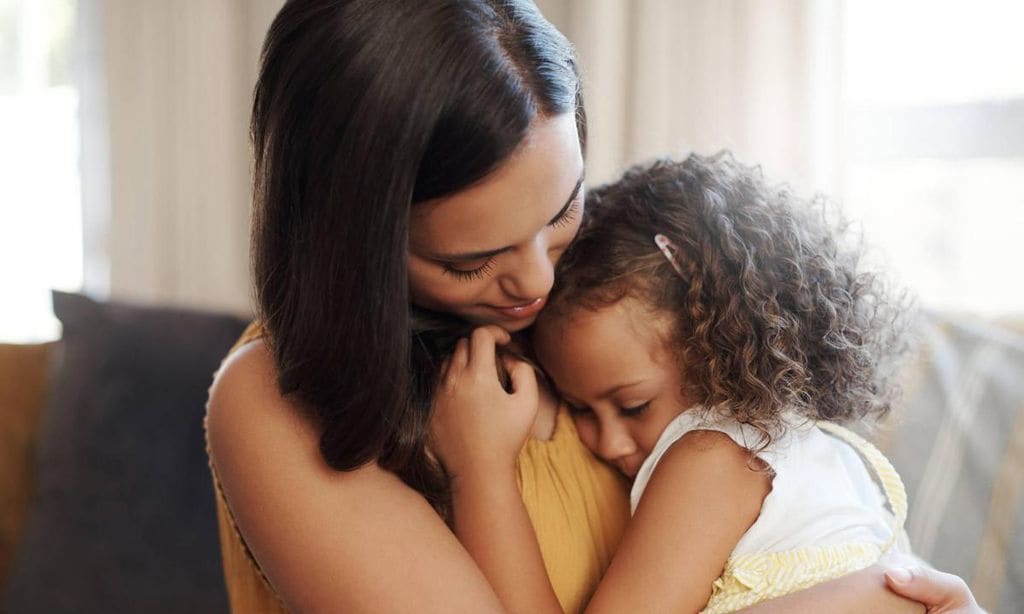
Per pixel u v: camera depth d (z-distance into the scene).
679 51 1.88
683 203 1.00
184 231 2.39
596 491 0.99
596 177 1.91
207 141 2.35
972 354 1.40
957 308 1.70
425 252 0.78
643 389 0.96
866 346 1.05
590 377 0.97
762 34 1.82
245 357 0.87
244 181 2.39
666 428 0.97
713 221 0.99
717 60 1.85
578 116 0.85
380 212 0.72
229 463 0.84
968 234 1.89
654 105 1.88
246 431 0.83
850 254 1.09
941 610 0.85
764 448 0.91
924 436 1.36
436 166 0.72
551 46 0.77
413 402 0.83
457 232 0.75
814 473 0.93
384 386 0.77
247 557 0.91
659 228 0.99
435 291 0.81
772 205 1.04
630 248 0.98
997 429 1.31
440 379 0.89
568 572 0.93
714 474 0.91
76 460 1.92
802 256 1.01
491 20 0.74
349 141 0.72
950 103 1.86
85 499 1.90
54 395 2.00
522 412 0.87
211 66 2.33
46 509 1.92
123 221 2.45
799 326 0.98
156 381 1.95
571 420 1.03
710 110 1.86
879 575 0.87
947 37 1.85
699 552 0.88
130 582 1.85
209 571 1.85
